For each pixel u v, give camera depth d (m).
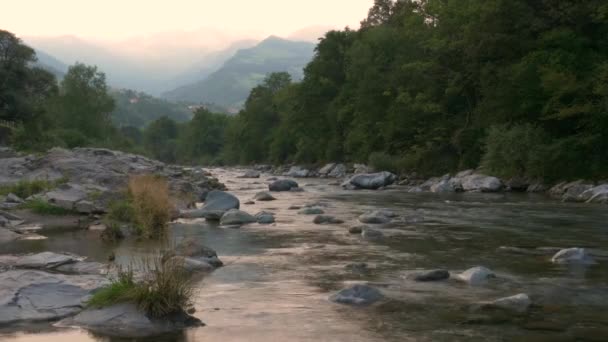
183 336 6.93
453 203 26.84
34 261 11.29
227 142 147.75
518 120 41.28
